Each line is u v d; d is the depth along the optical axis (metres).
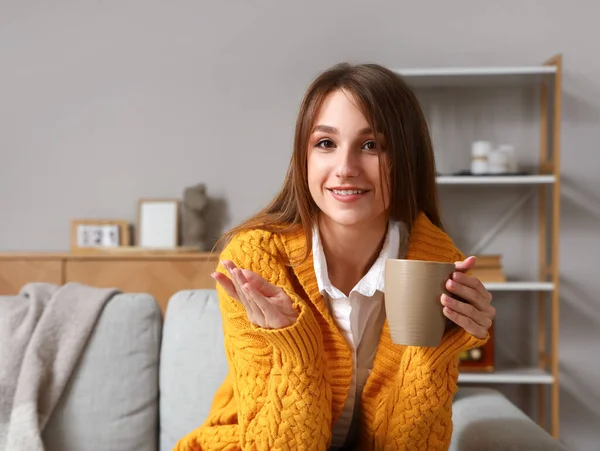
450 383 1.30
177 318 1.77
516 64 3.30
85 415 1.70
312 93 1.26
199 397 1.68
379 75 1.26
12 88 3.43
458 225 3.32
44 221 3.42
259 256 1.33
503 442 1.36
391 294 1.05
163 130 3.40
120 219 3.40
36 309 1.78
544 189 3.28
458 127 3.30
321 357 1.23
